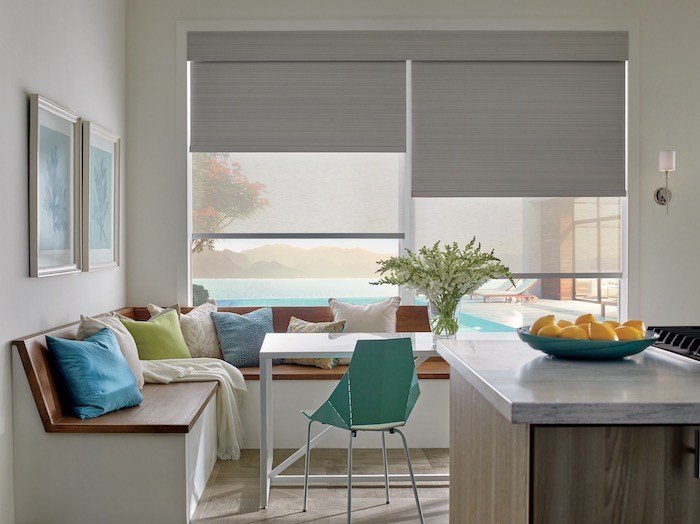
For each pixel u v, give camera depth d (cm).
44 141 350
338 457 432
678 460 158
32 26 342
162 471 323
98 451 322
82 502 322
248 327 487
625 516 157
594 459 156
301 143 518
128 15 510
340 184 527
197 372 425
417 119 520
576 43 521
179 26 511
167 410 345
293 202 525
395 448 451
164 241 512
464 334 525
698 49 526
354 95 518
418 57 517
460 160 522
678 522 158
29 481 322
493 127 523
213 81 516
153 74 510
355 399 317
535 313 538
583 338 191
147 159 510
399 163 529
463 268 369
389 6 517
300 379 449
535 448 155
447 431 452
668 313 530
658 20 525
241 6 513
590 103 525
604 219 537
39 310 350
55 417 327
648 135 527
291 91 517
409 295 533
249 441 451
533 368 179
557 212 534
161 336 446
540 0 520
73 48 398
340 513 343
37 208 339
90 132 410
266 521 332
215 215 524
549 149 525
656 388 154
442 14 518
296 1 514
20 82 328
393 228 530
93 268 421
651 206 528
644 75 527
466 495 208
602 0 523
